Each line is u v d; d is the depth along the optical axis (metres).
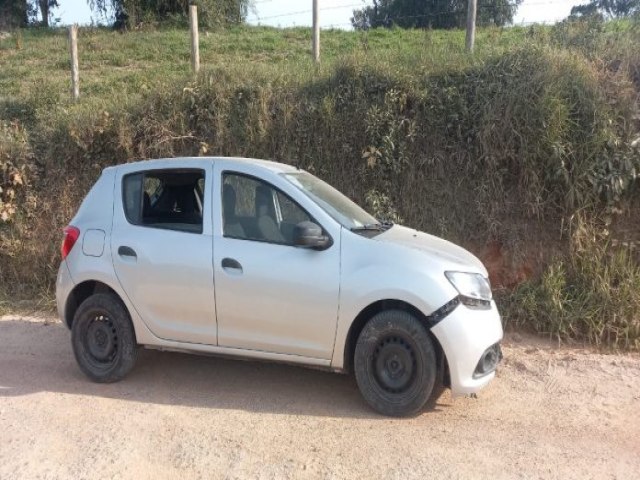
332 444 4.21
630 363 5.89
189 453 4.09
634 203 7.16
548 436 4.38
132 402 4.96
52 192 9.04
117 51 17.08
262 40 17.59
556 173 7.04
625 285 6.52
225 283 4.94
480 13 17.58
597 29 8.84
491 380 5.22
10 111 10.97
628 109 7.28
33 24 27.11
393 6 24.23
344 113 8.16
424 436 4.33
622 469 3.91
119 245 5.34
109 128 8.99
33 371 5.76
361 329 4.82
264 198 5.08
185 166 5.38
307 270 4.75
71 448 4.17
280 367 5.75
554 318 6.52
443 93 7.83
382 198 7.76
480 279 4.81
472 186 7.62
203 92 8.89
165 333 5.21
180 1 21.20
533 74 7.52
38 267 8.58
